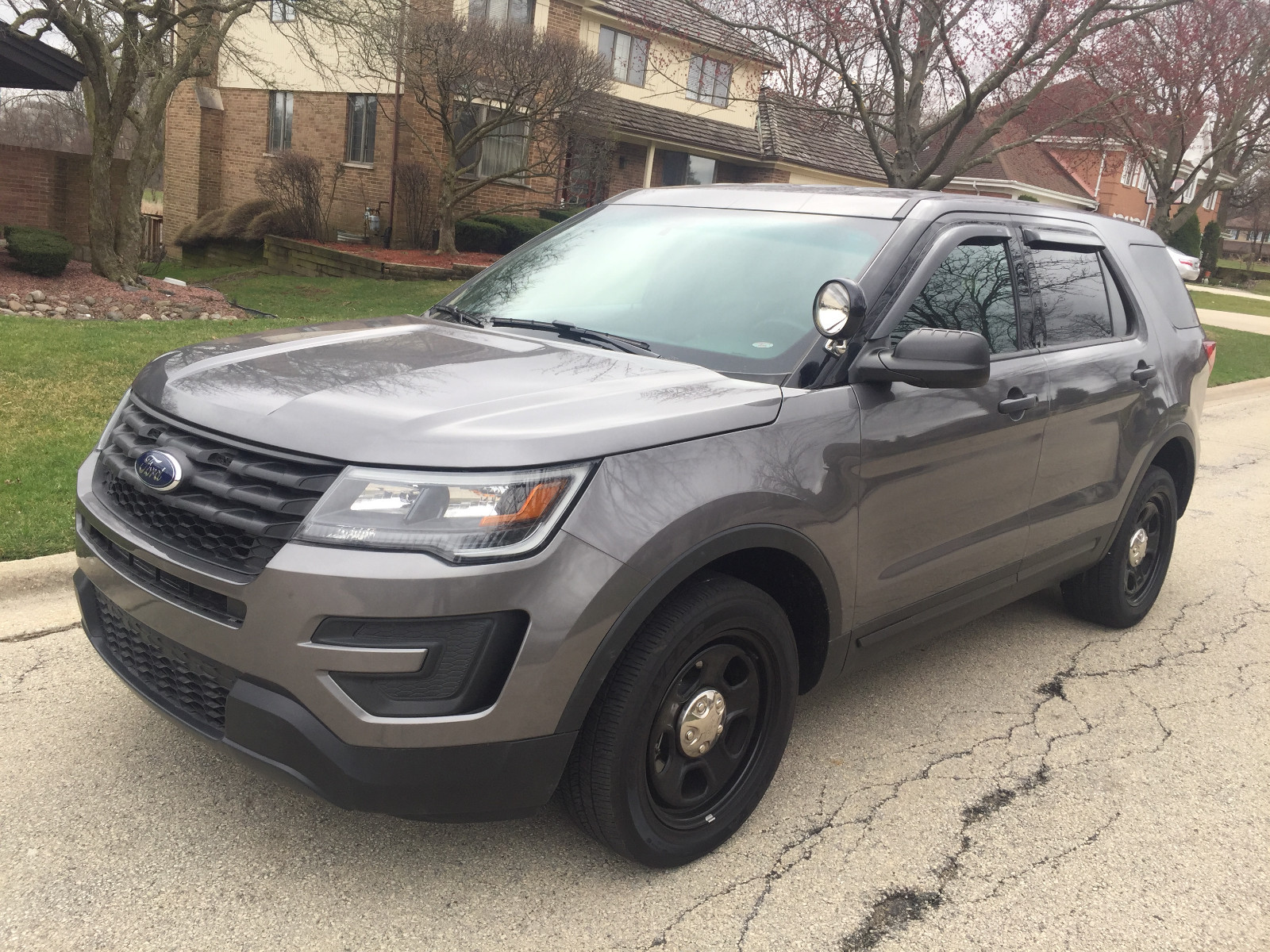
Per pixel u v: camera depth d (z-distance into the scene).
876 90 12.04
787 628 2.90
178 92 24.75
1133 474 4.43
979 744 3.66
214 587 2.33
